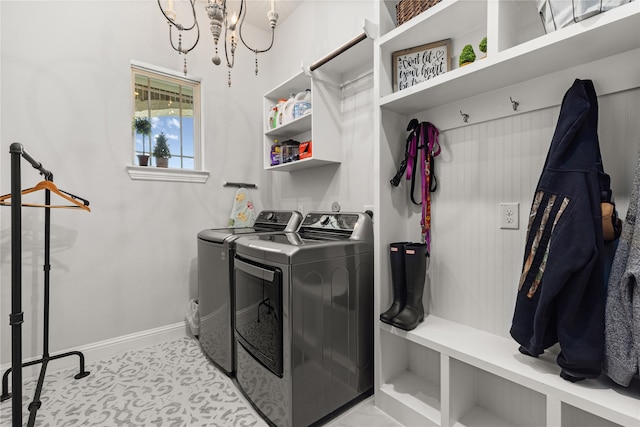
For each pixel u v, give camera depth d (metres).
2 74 1.79
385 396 1.51
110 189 2.15
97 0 2.10
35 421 1.45
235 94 2.76
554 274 0.94
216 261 1.90
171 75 2.46
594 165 0.96
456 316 1.52
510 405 1.34
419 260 1.44
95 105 2.09
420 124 1.58
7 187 1.81
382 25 1.54
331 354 1.45
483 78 1.22
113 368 1.95
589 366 0.90
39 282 1.91
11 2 1.82
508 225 1.33
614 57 1.03
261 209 2.91
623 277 0.84
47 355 1.73
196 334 2.32
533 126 1.25
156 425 1.42
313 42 2.44
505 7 1.13
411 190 1.63
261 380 1.47
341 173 2.19
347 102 2.13
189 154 2.63
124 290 2.21
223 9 1.50
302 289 1.33
